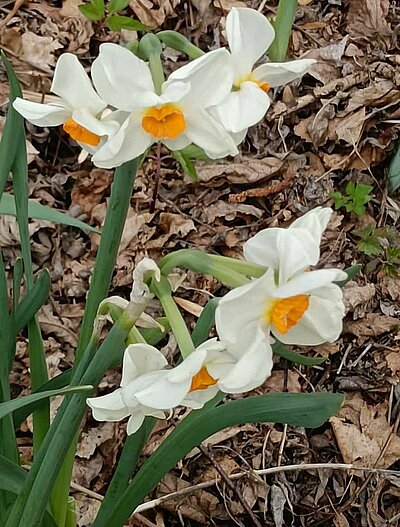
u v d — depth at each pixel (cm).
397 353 70
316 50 85
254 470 62
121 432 64
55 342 68
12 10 79
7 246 70
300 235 29
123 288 72
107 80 30
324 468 64
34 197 73
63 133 77
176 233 75
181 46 33
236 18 31
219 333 28
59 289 70
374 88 83
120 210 39
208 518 62
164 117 30
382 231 76
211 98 30
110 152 30
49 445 36
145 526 60
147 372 30
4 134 40
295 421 39
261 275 30
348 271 43
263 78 32
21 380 65
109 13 53
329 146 81
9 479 41
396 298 74
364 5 89
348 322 72
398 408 67
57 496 48
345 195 79
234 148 30
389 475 64
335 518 62
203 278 72
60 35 80
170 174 78
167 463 42
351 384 69
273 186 77
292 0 39
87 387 32
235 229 76
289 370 69
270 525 62
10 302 69
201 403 31
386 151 81
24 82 77
